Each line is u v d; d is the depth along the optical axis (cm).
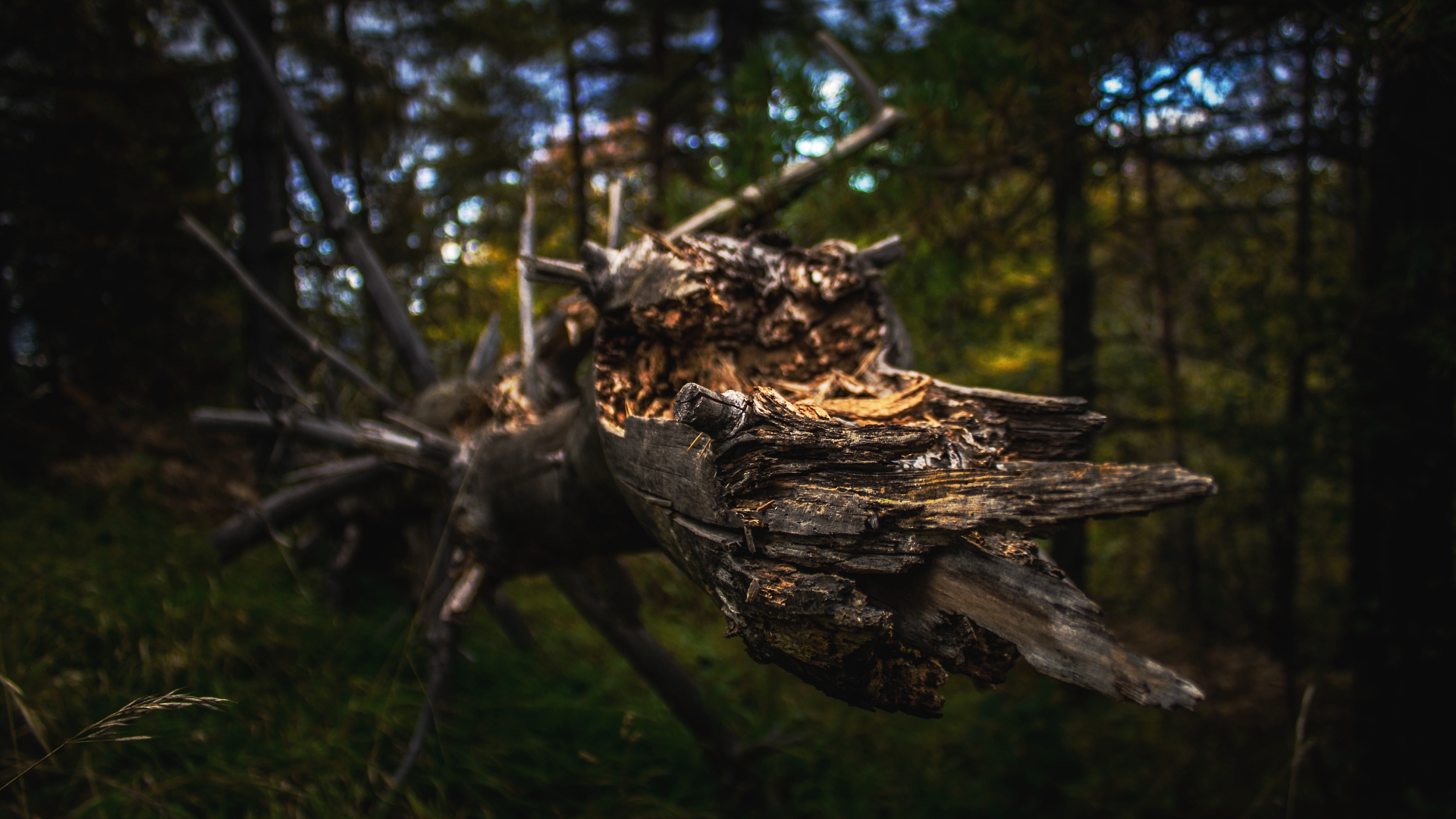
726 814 286
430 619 282
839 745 371
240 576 396
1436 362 292
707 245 152
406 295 821
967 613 89
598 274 159
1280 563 500
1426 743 361
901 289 320
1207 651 615
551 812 260
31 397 518
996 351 591
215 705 157
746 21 657
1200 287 516
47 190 581
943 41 270
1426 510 358
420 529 358
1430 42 196
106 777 228
